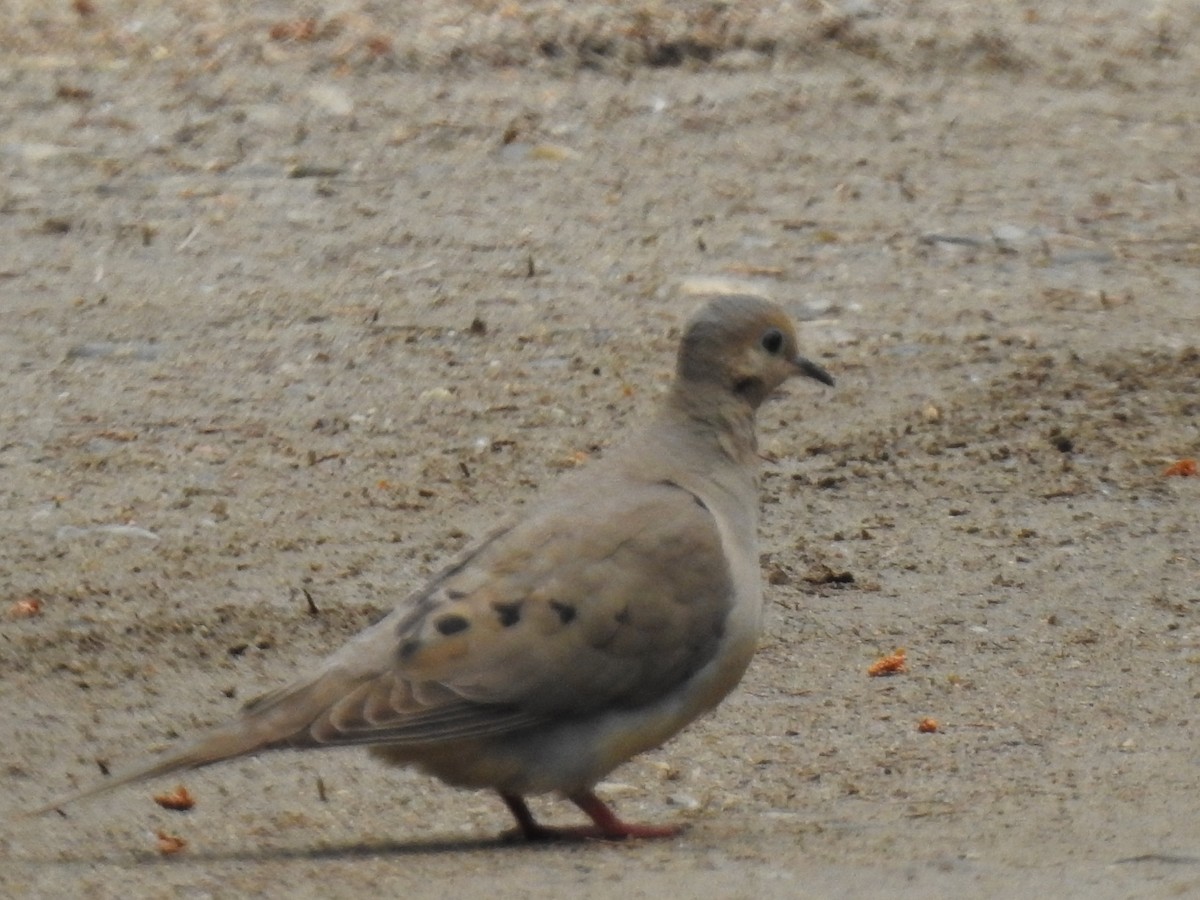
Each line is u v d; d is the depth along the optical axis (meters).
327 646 11.26
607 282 17.48
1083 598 11.71
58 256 18.11
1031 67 23.30
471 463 13.98
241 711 8.32
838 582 11.98
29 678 10.81
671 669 8.59
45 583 12.12
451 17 24.09
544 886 7.85
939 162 20.50
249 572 12.25
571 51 23.28
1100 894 7.68
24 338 16.31
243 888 7.93
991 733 10.02
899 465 13.73
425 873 8.09
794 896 7.67
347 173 20.20
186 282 17.55
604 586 8.46
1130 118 21.88
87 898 7.84
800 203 19.38
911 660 10.95
